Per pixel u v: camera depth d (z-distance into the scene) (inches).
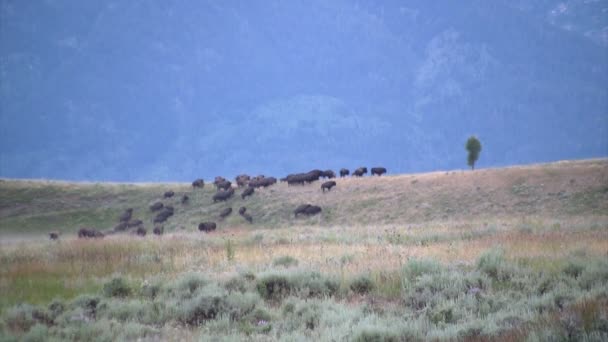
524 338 1244.5
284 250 3191.4
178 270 2603.3
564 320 1290.6
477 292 1795.0
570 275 1953.7
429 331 1432.1
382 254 2738.7
